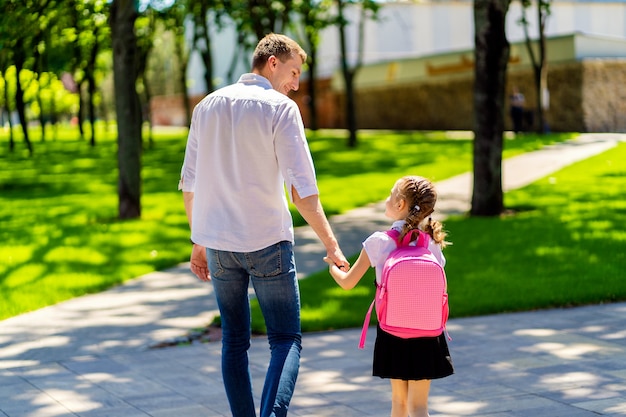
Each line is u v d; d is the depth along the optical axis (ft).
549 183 56.65
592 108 101.96
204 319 25.27
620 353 20.04
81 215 51.65
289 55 13.79
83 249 38.24
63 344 22.63
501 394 17.13
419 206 13.53
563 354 20.12
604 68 102.06
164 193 63.62
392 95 139.54
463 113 123.34
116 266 34.22
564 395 16.93
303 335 22.99
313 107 128.36
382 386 18.06
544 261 31.53
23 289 29.73
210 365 20.24
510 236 37.14
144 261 35.32
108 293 29.86
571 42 101.60
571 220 40.98
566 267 30.19
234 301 13.82
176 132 183.21
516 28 145.28
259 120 13.12
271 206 13.37
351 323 23.84
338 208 49.78
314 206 13.14
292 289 13.65
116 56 48.42
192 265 14.73
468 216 44.73
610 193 50.55
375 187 59.82
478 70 44.01
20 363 20.81
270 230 13.37
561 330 22.58
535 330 22.66
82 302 28.35
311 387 18.08
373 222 45.24
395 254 13.38
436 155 81.71
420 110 132.98
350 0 97.04
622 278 28.04
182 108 220.02
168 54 208.44
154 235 42.32
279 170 13.38
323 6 96.12
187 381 18.84
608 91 102.63
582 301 25.90
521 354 20.22
